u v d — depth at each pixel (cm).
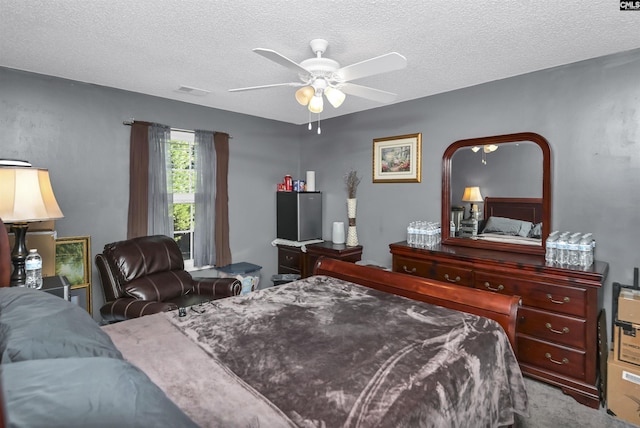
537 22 194
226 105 382
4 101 268
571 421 202
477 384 139
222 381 123
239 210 424
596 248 251
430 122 344
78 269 283
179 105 365
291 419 102
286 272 448
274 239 463
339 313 193
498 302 185
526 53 238
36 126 282
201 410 105
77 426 57
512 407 161
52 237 255
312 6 177
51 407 58
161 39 216
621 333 207
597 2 172
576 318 221
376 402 110
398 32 205
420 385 120
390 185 383
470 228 314
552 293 231
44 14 186
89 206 309
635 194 234
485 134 304
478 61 253
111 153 320
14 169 203
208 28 201
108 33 208
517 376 164
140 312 224
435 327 170
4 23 196
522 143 284
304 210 437
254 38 214
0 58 249
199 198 379
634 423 199
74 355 92
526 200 282
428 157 347
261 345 153
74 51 236
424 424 109
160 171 344
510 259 256
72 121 298
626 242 239
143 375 83
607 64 242
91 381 68
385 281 243
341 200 438
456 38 214
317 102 207
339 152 437
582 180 256
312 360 138
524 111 281
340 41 217
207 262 386
